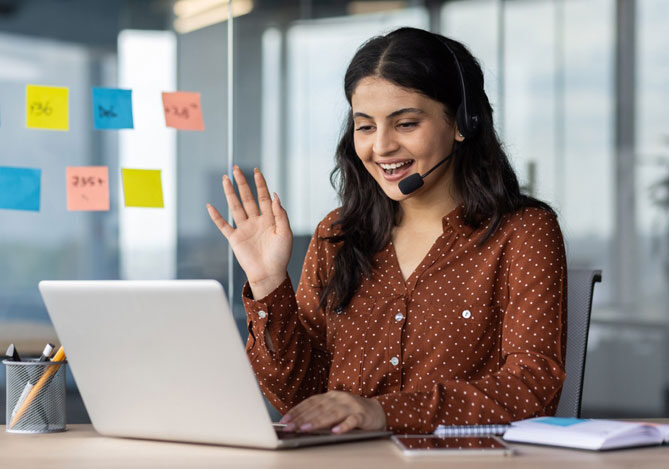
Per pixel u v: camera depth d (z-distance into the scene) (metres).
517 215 1.54
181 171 4.12
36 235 4.00
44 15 3.98
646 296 4.19
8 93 3.95
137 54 4.07
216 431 1.14
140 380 1.17
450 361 1.49
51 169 4.00
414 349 1.51
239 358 1.07
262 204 1.44
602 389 4.23
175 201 4.11
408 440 1.14
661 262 4.18
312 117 4.27
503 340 1.45
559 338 1.42
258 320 1.44
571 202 4.21
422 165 1.51
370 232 1.61
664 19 4.15
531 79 4.22
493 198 1.54
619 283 4.21
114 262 4.06
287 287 1.45
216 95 4.17
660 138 4.17
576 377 1.65
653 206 4.18
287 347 1.47
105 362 1.20
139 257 4.08
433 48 1.50
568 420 1.21
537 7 4.21
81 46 4.02
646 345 4.20
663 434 1.16
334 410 1.19
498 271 1.52
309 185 4.25
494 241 1.53
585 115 4.20
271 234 1.43
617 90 4.18
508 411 1.27
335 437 1.15
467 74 1.55
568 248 4.21
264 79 4.23
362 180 1.62
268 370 1.47
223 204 4.16
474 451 1.07
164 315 1.11
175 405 1.16
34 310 4.01
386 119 1.49
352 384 1.54
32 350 4.00
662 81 4.17
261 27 4.22
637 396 4.21
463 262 1.54
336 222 1.63
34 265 4.01
